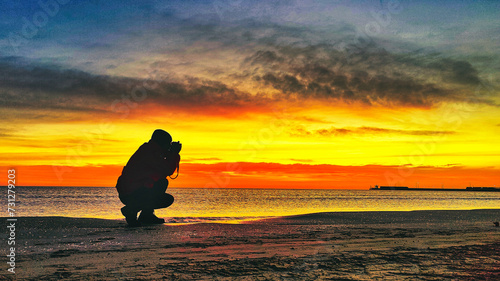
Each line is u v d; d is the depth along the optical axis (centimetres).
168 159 704
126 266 321
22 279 270
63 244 448
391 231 642
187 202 3506
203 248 429
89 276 282
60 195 6350
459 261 356
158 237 521
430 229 687
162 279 274
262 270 309
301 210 2006
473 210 1380
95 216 1503
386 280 277
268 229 654
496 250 427
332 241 504
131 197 681
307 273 298
